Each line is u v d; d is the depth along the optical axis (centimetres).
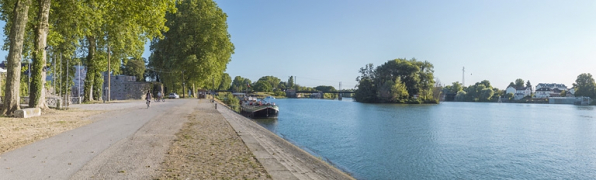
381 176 1712
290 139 2812
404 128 3884
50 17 2889
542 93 18888
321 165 1414
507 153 2391
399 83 12069
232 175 788
